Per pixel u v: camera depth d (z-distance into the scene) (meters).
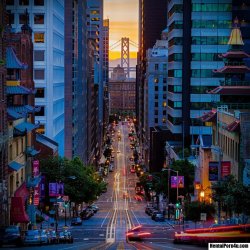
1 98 164.88
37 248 131.62
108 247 140.75
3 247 134.12
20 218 179.00
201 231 156.25
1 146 165.38
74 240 179.75
